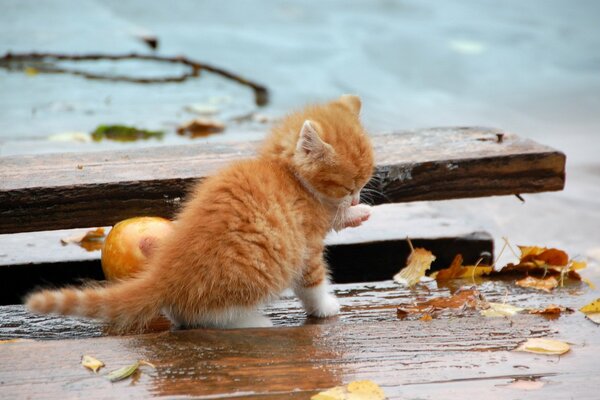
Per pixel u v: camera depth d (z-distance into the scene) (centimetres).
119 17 2089
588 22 2169
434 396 459
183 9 2325
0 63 1541
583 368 493
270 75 1633
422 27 2116
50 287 705
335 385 466
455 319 569
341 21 2194
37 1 2066
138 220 627
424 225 794
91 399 446
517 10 2311
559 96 1565
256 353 504
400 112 1430
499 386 470
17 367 477
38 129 1168
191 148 765
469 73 1712
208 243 539
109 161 718
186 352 502
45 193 648
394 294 661
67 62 1575
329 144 587
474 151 735
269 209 557
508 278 692
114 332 578
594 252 904
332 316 617
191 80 1539
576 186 1160
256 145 754
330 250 743
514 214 1052
